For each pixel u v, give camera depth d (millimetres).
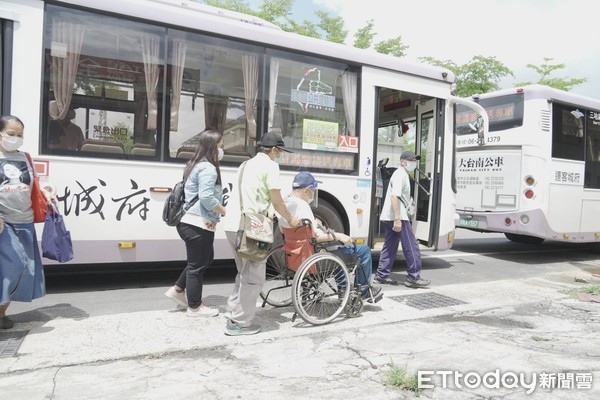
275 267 5141
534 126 8625
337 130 6512
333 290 4543
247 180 4066
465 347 3916
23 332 3973
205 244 4324
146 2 5305
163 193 5402
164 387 3061
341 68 6559
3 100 4656
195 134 5594
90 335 3938
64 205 4926
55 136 4895
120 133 5207
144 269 6766
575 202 9211
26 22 4738
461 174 9703
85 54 5031
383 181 7758
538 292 6039
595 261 9477
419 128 7711
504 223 8914
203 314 4500
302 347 3826
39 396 2898
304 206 4434
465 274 7410
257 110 5945
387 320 4586
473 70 22109
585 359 3730
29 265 3975
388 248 6238
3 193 3785
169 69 5434
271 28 6215
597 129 9633
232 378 3219
